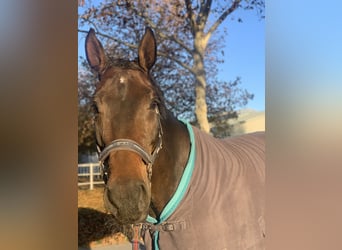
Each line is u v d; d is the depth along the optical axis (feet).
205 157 5.81
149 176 4.89
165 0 17.76
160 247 5.74
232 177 5.93
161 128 5.15
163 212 5.48
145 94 4.85
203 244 5.40
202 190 5.56
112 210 4.59
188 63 18.57
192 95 18.69
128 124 4.68
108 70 5.16
